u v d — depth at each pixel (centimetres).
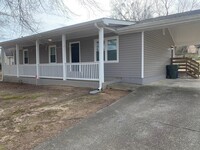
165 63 1200
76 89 907
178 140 344
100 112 529
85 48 1141
